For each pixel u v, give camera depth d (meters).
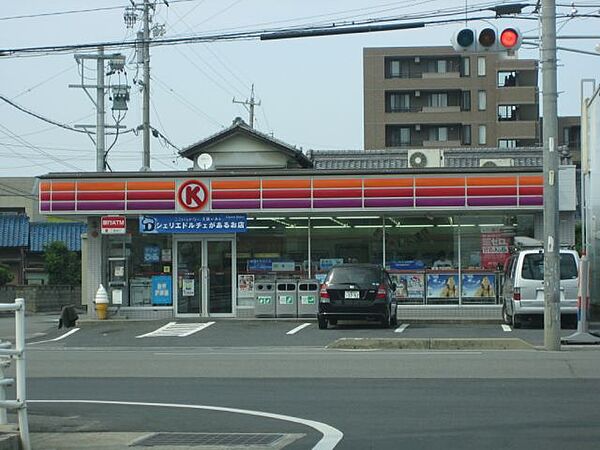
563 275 21.58
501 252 25.67
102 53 34.25
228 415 10.11
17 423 8.96
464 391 11.59
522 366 14.02
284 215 26.06
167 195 25.44
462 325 23.48
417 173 24.84
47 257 45.88
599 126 26.84
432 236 25.95
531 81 71.94
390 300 22.47
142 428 9.41
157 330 23.33
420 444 8.23
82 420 9.91
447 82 71.00
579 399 10.81
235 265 26.17
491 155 39.97
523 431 8.79
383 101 71.75
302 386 12.35
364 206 24.92
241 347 18.94
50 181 25.52
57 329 25.11
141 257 26.52
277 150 34.44
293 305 25.12
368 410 10.23
